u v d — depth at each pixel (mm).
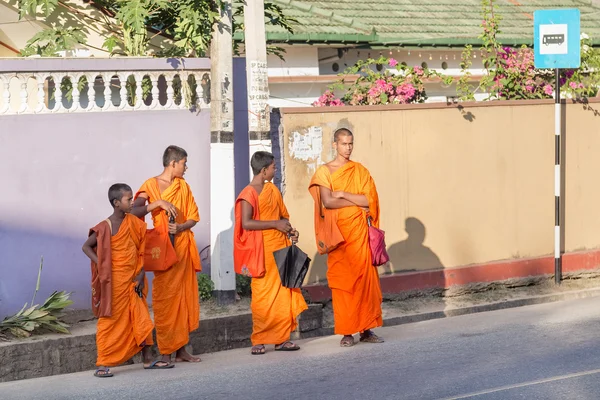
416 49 20000
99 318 10812
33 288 12281
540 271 16312
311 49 18828
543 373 10086
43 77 12359
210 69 13383
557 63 15992
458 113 15594
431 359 10992
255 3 13688
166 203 11141
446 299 15164
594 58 17703
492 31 17891
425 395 9336
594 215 17094
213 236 13258
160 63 13070
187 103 13258
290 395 9547
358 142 14703
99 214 12711
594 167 17078
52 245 12422
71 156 12555
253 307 11891
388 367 10656
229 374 10664
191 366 11297
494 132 15945
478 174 15781
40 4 13891
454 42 20359
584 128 16984
